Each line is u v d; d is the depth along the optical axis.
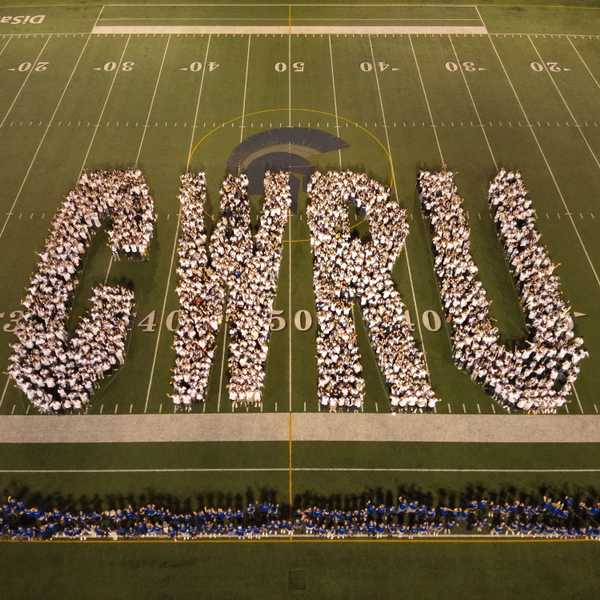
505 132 31.05
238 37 37.84
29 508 17.95
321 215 24.73
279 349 21.83
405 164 29.00
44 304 21.78
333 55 36.41
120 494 18.28
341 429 19.81
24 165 28.70
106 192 26.06
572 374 20.41
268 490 18.42
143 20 39.25
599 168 29.05
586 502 18.25
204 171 28.42
